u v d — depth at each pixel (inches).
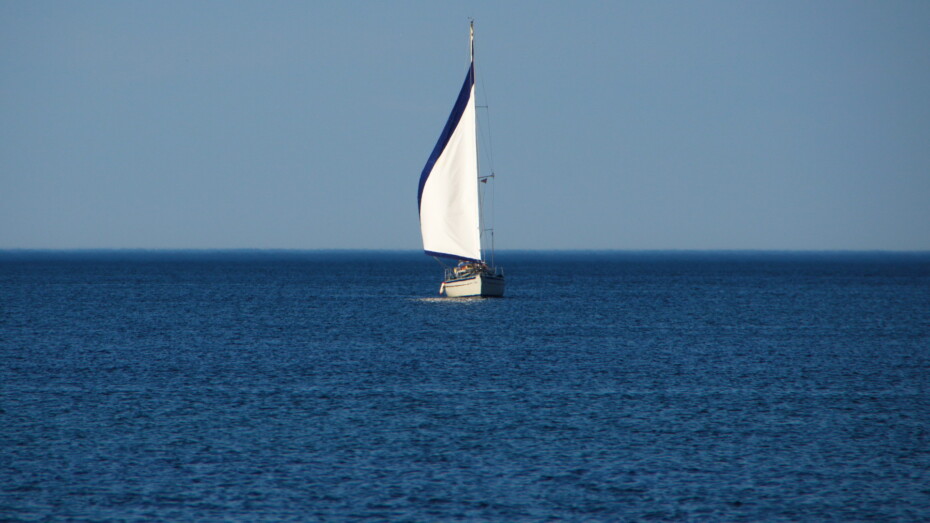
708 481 3740.2
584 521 3297.2
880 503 3501.5
